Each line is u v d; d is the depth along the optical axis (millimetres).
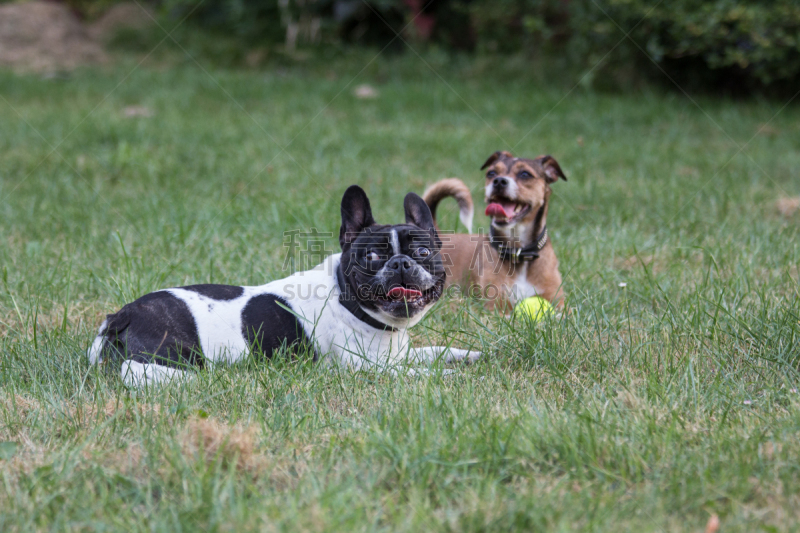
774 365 4957
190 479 3602
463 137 13766
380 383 4910
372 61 20359
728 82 17234
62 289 6480
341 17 21094
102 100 16969
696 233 8422
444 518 3381
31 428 4262
